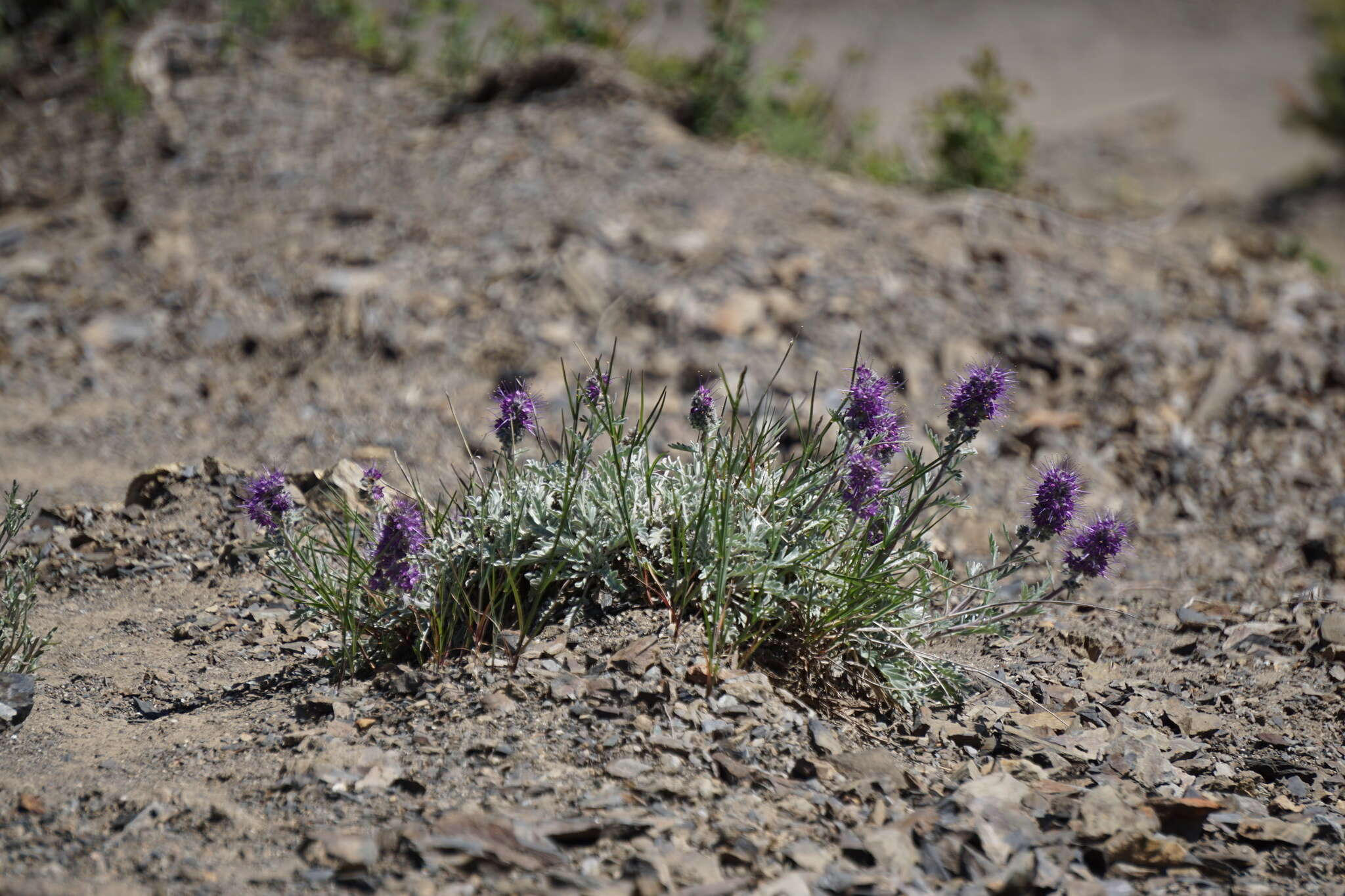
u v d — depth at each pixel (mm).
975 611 1419
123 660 1454
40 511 1621
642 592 1408
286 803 1289
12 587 1472
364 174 2594
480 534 1407
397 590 1401
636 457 1438
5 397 1860
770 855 1268
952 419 1385
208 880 1244
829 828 1288
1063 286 2281
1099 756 1370
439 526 1422
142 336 2041
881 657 1416
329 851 1253
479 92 2994
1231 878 1285
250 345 2033
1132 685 1476
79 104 2885
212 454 1783
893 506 1426
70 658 1456
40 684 1421
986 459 1830
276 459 1768
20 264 2219
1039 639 1544
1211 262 2424
